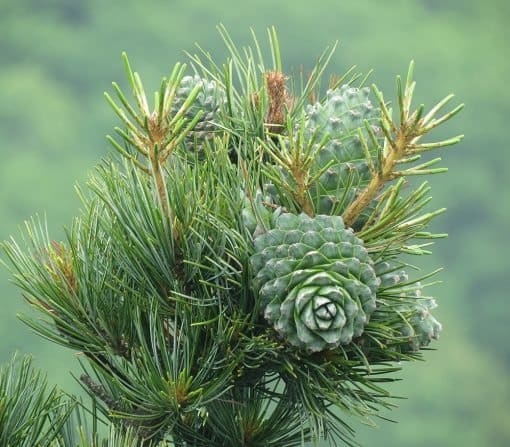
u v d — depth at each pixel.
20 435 1.42
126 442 1.40
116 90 1.35
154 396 1.40
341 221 1.38
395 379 1.41
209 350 1.40
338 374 1.40
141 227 1.41
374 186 1.40
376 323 1.39
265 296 1.37
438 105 1.37
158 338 1.40
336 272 1.37
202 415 1.38
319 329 1.36
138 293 1.41
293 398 1.42
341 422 1.42
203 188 1.42
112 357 1.41
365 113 1.42
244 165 1.41
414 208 1.40
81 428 1.41
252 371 1.42
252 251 1.39
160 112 1.36
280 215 1.39
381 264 1.41
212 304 1.40
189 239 1.41
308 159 1.39
